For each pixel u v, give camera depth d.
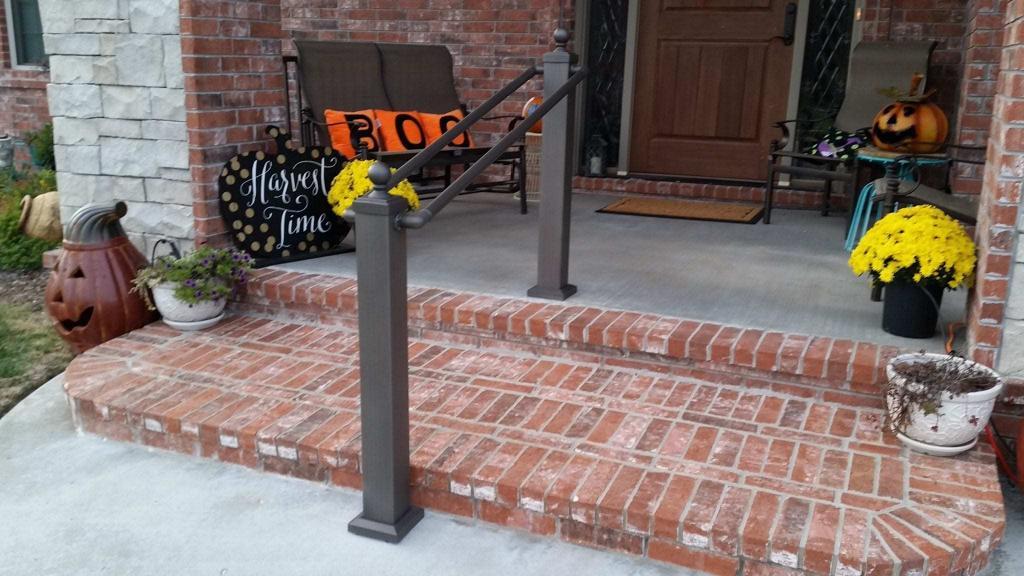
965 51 4.54
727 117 5.49
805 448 2.42
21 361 3.52
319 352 3.17
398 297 2.10
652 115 5.68
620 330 2.90
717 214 4.96
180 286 3.28
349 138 4.77
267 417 2.65
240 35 3.60
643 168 5.79
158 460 2.68
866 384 2.64
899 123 4.02
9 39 7.58
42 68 7.54
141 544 2.25
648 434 2.51
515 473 2.30
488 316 3.07
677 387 2.81
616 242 4.24
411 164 2.25
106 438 2.81
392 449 2.20
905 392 2.33
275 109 3.84
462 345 3.17
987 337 2.49
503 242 4.23
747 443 2.45
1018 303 2.43
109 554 2.21
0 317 4.06
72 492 2.50
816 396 2.72
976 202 4.08
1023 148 2.34
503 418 2.61
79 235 3.38
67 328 3.46
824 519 2.08
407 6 5.88
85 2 3.56
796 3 5.15
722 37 5.38
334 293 3.33
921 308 2.79
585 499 2.18
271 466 2.58
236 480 2.56
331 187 3.87
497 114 5.78
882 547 1.98
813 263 3.85
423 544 2.24
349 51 5.14
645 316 3.05
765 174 5.47
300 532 2.30
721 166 5.58
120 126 3.65
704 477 2.28
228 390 2.85
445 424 2.57
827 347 2.74
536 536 2.28
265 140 3.81
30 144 7.27
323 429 2.57
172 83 3.47
